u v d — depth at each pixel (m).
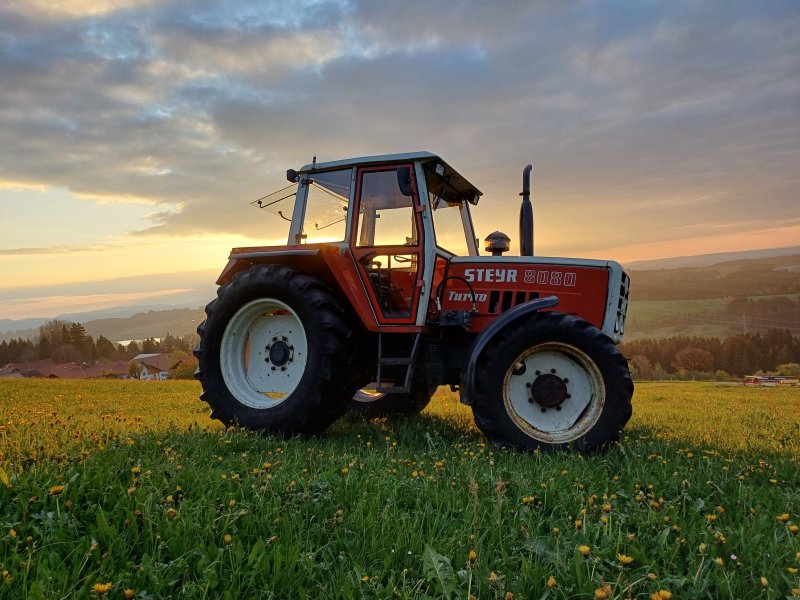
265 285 4.82
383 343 4.93
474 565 1.87
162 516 2.24
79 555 1.92
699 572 1.81
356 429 5.18
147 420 5.39
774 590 1.74
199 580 1.76
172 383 11.74
